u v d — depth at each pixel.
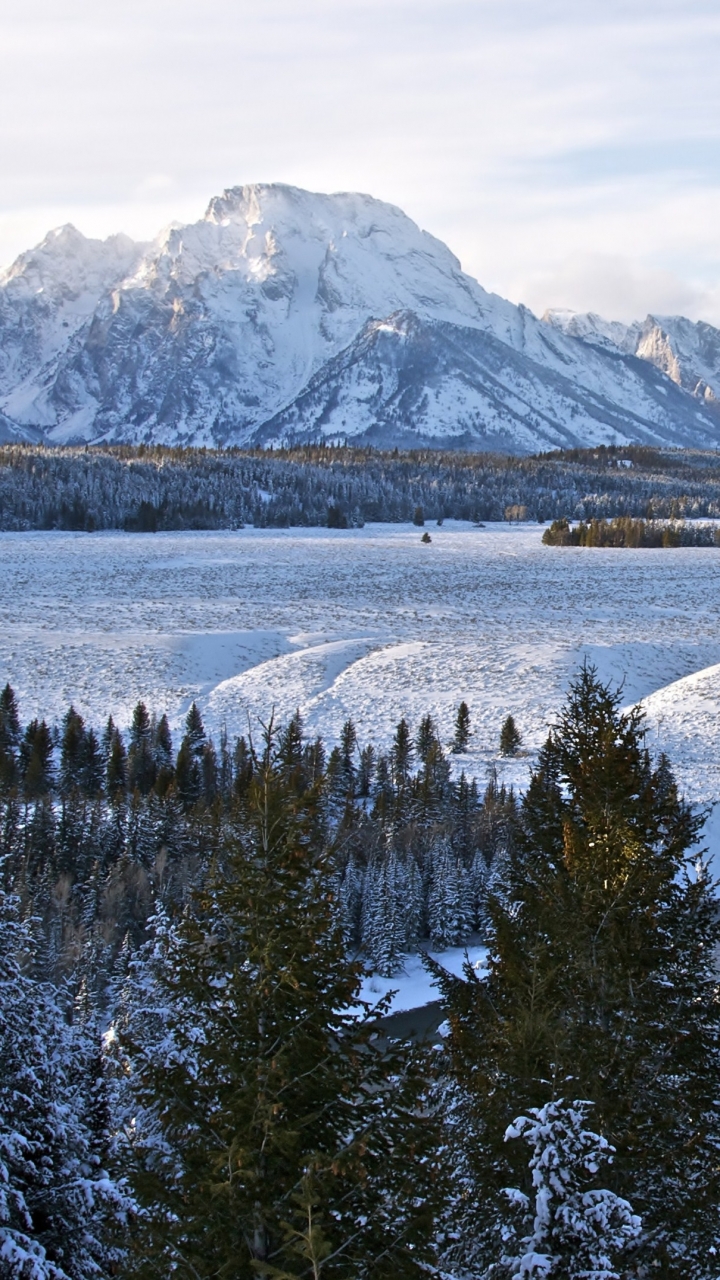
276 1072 12.02
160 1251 11.92
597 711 19.86
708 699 94.88
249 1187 11.73
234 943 13.53
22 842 68.31
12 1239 14.79
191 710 94.88
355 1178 12.12
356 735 96.94
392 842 64.81
